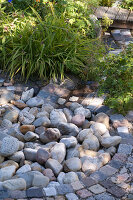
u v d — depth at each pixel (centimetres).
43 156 313
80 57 484
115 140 344
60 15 566
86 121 394
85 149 341
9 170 288
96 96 439
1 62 489
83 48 497
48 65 482
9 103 419
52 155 319
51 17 522
